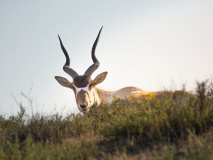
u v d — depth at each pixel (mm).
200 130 20203
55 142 24031
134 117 22797
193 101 22484
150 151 19016
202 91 22234
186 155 16844
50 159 18641
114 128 22516
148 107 24078
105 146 21562
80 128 27141
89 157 19172
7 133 27734
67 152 19672
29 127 26281
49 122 26984
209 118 21203
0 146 22672
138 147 19984
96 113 31328
